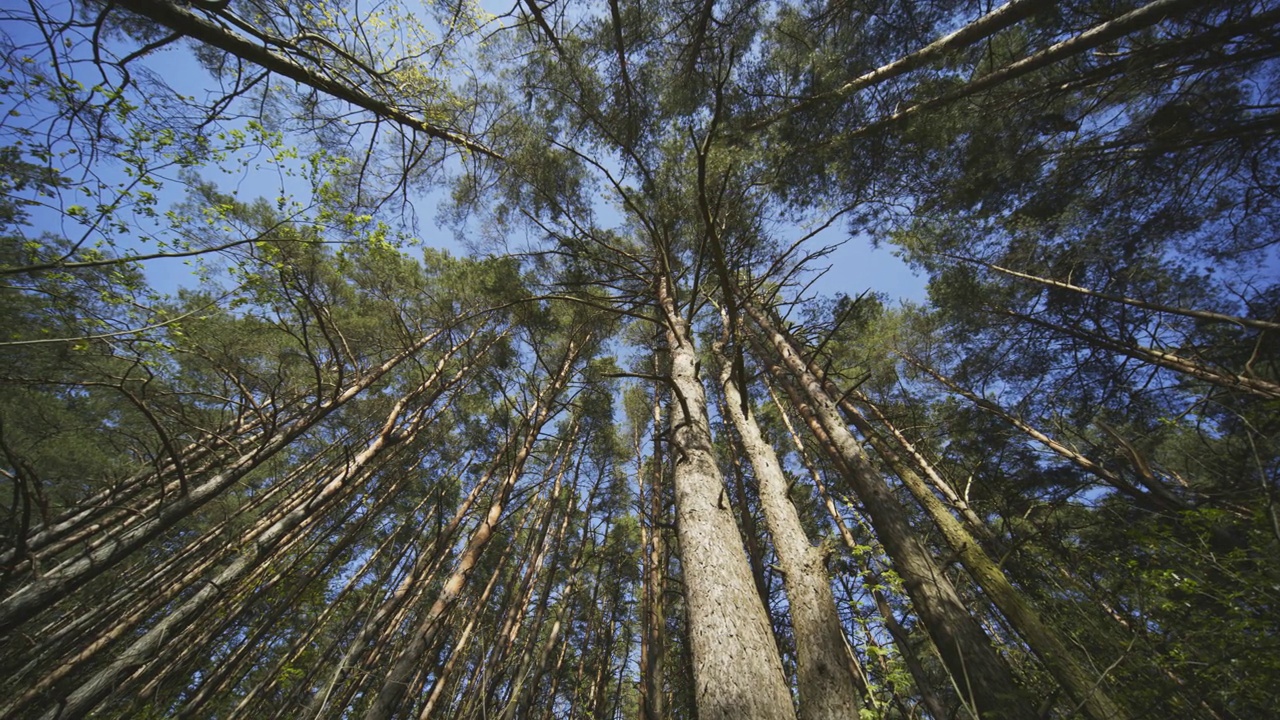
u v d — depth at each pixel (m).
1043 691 3.76
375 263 8.96
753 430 5.70
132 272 4.73
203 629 8.13
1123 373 7.98
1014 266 8.88
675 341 6.58
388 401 11.77
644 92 7.98
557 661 12.83
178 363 7.87
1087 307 8.30
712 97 7.75
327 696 5.75
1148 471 5.71
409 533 12.52
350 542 10.73
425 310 10.15
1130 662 3.32
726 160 6.92
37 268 4.20
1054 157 7.29
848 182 8.03
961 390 10.10
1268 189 6.38
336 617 11.97
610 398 12.10
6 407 6.86
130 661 5.03
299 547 10.34
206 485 4.88
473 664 10.29
